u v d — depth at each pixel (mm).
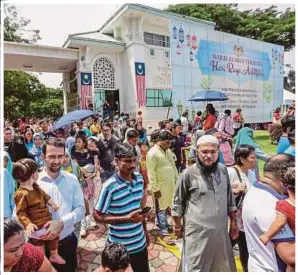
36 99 22547
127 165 2354
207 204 2414
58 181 2402
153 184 3799
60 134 6781
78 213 2402
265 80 16172
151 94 16906
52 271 1906
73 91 17547
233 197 2578
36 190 2260
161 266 3264
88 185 4078
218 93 10742
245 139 4078
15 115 20125
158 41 17297
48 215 2279
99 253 3555
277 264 1892
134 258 2412
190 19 16484
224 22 19047
